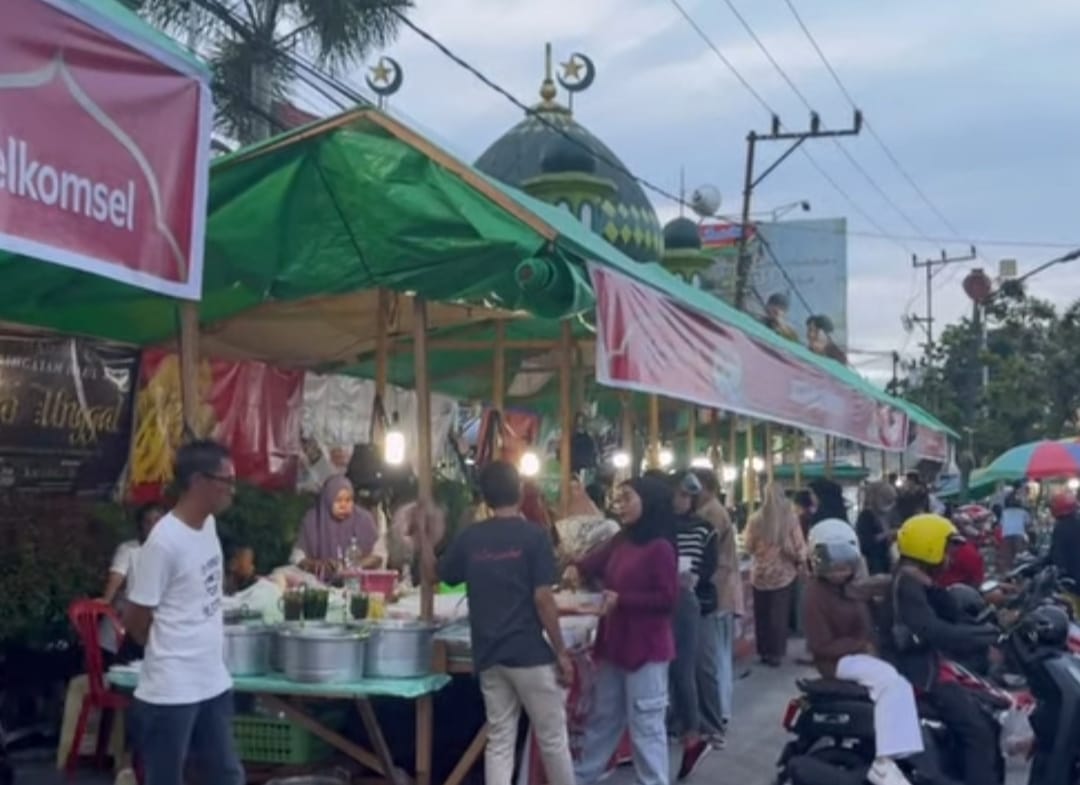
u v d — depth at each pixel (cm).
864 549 1495
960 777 676
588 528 854
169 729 491
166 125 416
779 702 1146
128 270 397
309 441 1260
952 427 4706
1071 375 4031
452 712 713
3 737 764
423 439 688
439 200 663
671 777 855
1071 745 715
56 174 368
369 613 675
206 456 501
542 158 2223
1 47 349
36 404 891
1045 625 727
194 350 627
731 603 970
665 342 745
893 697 664
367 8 1966
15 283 694
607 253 761
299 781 666
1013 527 1964
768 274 4391
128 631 507
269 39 1838
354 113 672
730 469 1753
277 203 680
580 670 736
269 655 644
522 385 1411
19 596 828
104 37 388
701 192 3347
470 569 633
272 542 1029
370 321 989
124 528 911
